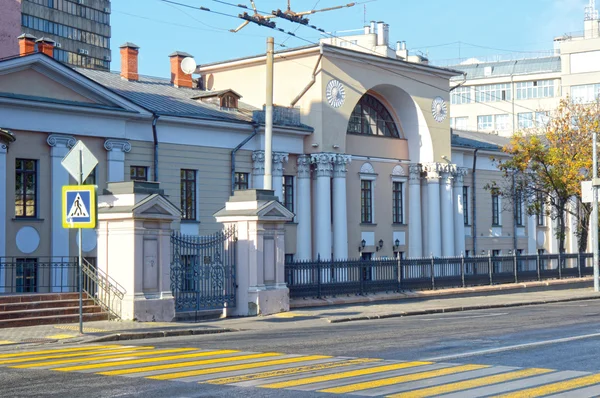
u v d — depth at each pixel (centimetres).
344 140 4062
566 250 5894
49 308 2112
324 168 3956
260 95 4184
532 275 4116
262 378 1199
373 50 5322
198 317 2372
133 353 1530
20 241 2892
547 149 4591
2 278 2823
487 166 5247
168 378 1201
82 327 1923
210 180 3578
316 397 1049
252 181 3753
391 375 1227
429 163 4572
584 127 4503
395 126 4616
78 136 3072
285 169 3912
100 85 3089
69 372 1269
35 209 2956
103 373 1254
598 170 4434
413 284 3341
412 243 4588
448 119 4706
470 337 1791
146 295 2170
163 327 2025
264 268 2547
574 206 5362
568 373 1248
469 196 5094
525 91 9931
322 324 2302
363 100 4416
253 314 2494
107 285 2188
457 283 3594
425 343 1675
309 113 3981
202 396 1055
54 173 2988
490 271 3812
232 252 2530
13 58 2838
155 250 2208
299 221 3953
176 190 3444
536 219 5628
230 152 3669
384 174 4459
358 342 1709
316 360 1402
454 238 4816
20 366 1350
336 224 4025
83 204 1833
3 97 2803
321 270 2900
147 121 3325
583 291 4050
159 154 3378
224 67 4309
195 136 3522
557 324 2119
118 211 2150
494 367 1311
